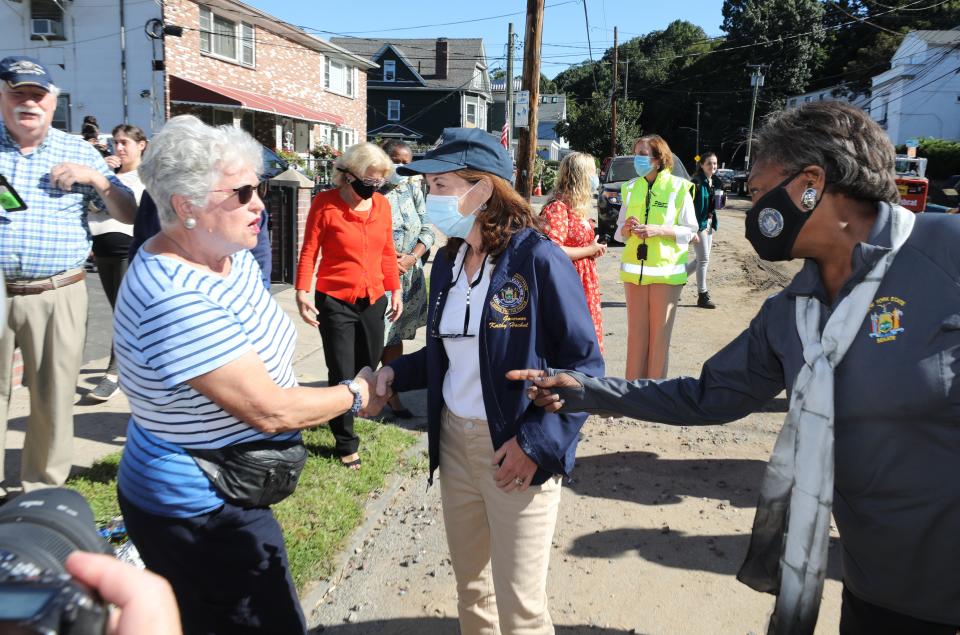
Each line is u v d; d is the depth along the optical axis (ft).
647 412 6.51
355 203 13.91
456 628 9.65
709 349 23.88
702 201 29.48
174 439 5.92
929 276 4.91
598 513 12.74
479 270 7.16
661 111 245.04
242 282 6.56
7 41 72.54
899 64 159.33
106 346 21.39
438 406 7.54
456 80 161.07
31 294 11.27
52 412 11.85
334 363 14.12
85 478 12.89
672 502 13.20
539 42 39.32
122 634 2.26
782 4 210.18
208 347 5.63
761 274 40.98
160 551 6.16
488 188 6.97
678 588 10.55
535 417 6.72
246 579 6.34
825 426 5.19
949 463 4.91
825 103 5.36
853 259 5.12
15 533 2.47
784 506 5.76
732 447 15.80
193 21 75.46
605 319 28.58
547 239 7.07
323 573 10.68
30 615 1.98
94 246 17.10
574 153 15.80
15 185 11.00
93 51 72.33
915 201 74.59
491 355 6.91
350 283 13.94
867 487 5.22
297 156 76.18
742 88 218.18
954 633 5.30
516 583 7.10
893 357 4.93
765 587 6.15
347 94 114.01
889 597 5.41
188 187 5.76
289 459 6.38
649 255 16.61
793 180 5.33
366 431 15.92
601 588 10.52
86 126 32.17
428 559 11.22
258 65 88.02
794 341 5.60
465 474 7.47
